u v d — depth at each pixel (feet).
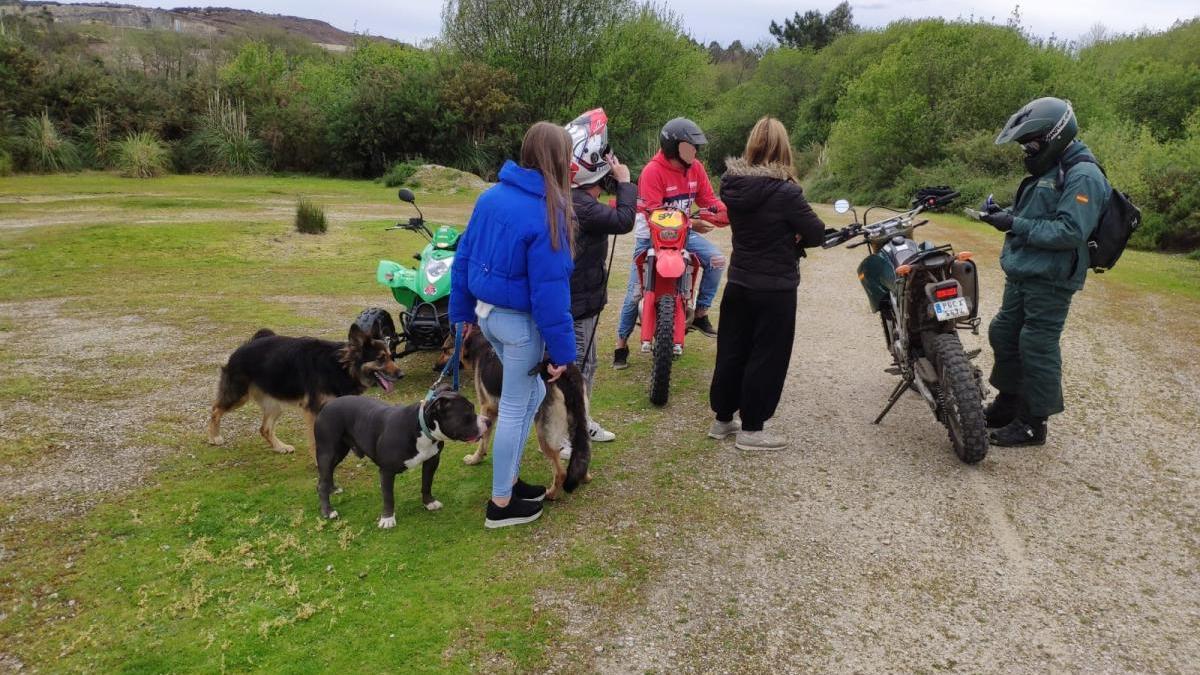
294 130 99.55
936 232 50.78
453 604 11.42
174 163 94.02
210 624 11.02
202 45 177.17
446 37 115.24
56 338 25.36
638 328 27.12
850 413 18.98
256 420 18.79
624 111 117.50
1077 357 23.49
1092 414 18.83
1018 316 16.42
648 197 20.52
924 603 11.49
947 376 15.48
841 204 17.85
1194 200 46.55
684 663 10.23
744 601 11.53
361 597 11.60
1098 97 95.14
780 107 171.42
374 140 100.68
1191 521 13.84
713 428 17.44
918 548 12.92
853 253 44.83
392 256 41.45
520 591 11.74
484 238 12.32
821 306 31.12
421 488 15.19
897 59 98.02
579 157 15.03
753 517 13.92
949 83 94.27
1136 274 37.22
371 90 101.81
